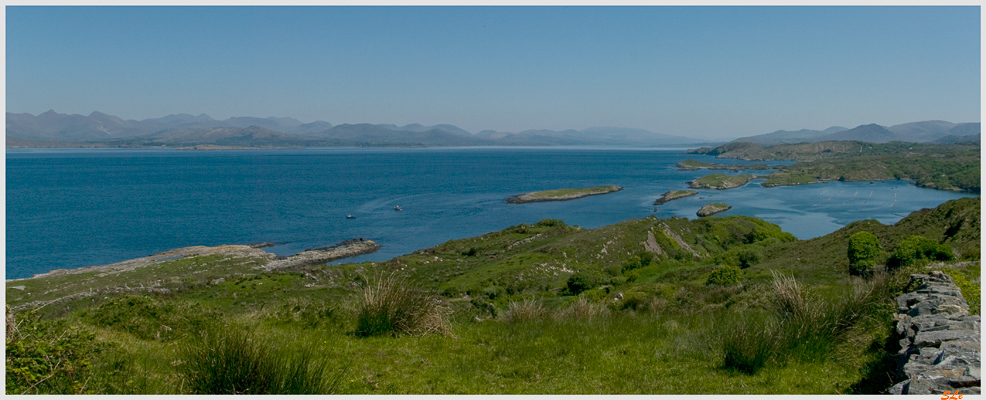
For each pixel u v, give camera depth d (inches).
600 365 355.6
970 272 542.9
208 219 4045.3
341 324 488.1
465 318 597.0
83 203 4916.3
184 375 287.0
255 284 1630.2
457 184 6845.5
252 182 7101.4
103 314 506.6
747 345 338.3
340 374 321.4
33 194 5600.4
